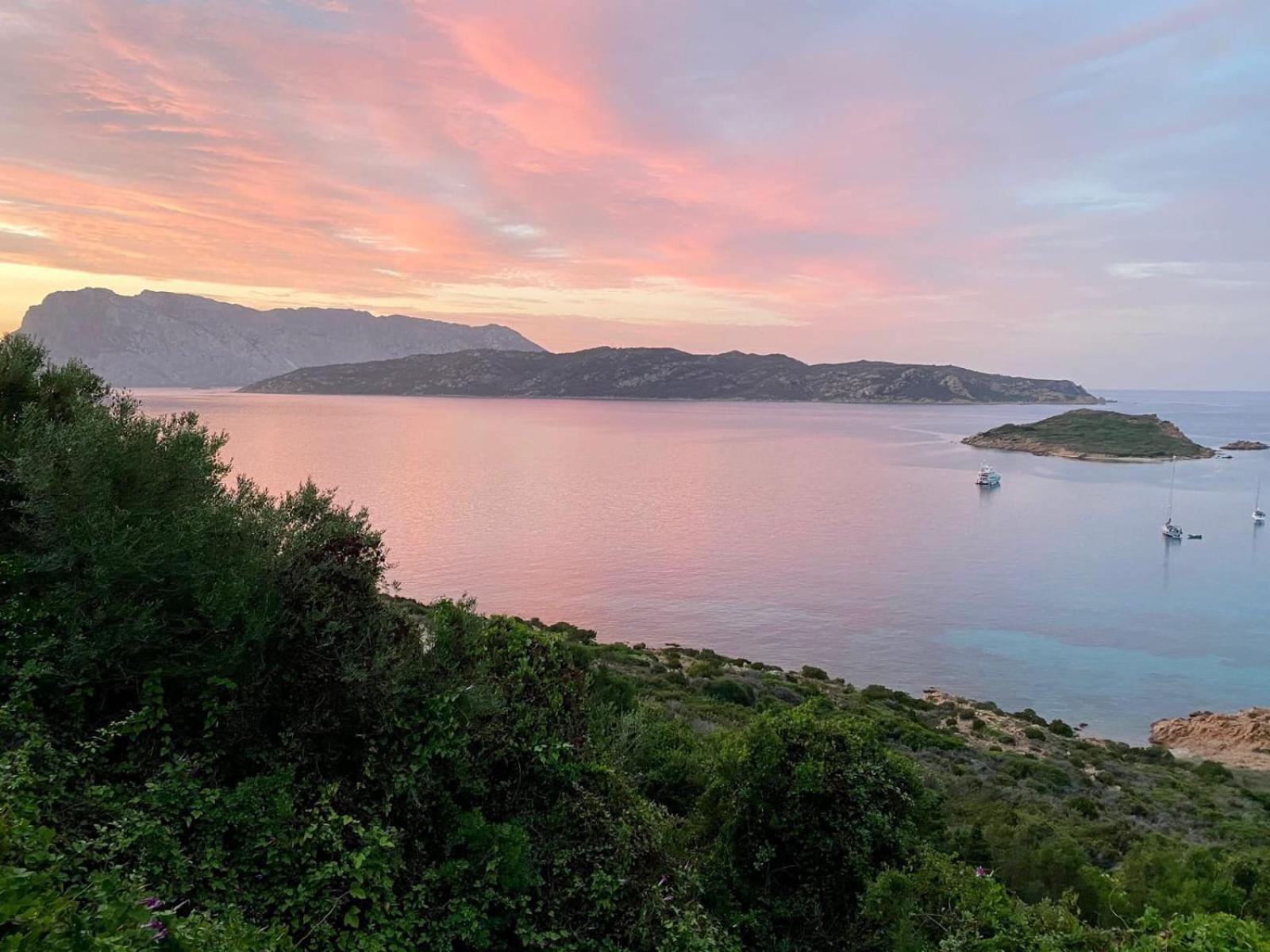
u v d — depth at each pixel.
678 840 8.54
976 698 55.09
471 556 95.56
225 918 4.71
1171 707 54.44
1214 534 122.69
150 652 6.13
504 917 6.15
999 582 91.88
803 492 161.50
